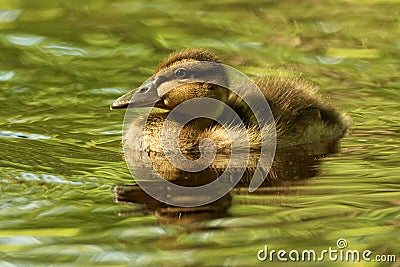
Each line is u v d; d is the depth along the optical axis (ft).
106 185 60.54
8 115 76.18
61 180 61.31
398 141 69.87
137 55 89.51
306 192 59.11
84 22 97.45
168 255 50.42
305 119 70.79
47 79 83.82
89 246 51.62
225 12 100.94
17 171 62.90
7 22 96.73
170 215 55.57
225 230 53.42
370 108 77.51
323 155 67.05
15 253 50.75
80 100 79.77
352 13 100.07
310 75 84.43
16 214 55.67
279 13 100.58
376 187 59.72
